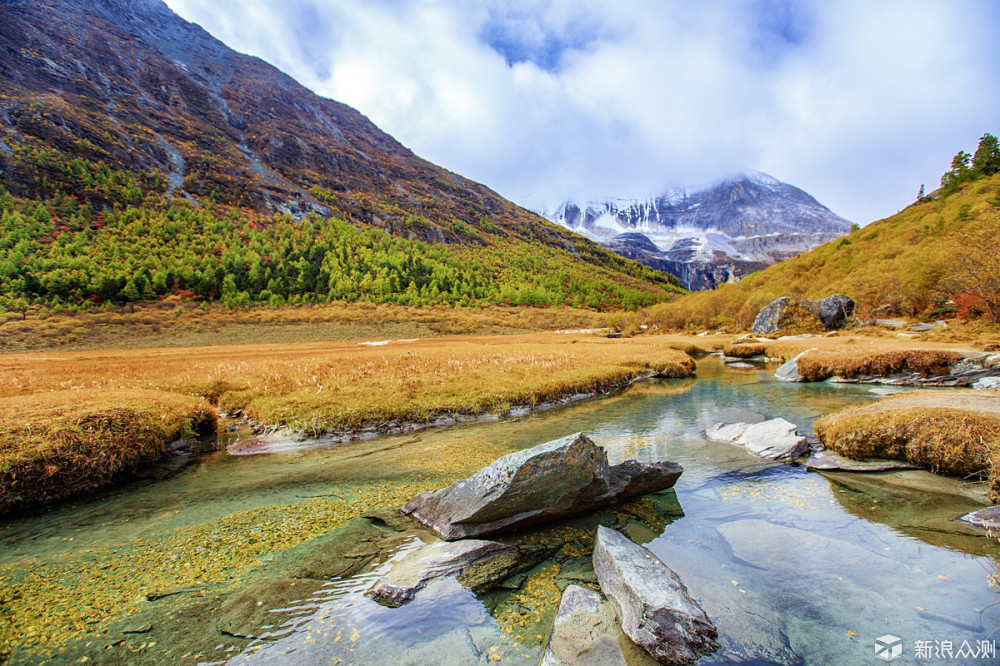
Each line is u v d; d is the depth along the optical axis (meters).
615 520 8.35
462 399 19.06
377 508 9.29
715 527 7.99
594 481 8.61
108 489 10.66
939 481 9.48
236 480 11.24
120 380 22.73
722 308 78.50
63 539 8.08
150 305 91.19
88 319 78.62
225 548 7.61
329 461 12.86
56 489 9.89
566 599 5.82
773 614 5.50
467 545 7.22
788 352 35.62
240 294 102.00
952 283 42.34
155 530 8.38
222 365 29.38
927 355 22.61
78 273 90.44
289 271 120.06
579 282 177.88
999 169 93.06
